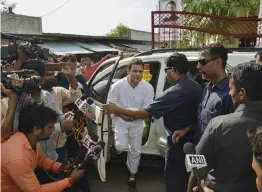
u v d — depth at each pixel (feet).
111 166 15.47
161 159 13.57
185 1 26.35
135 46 78.23
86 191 10.75
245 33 20.11
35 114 6.36
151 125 13.38
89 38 62.13
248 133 4.69
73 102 11.07
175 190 9.03
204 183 5.86
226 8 24.94
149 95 12.25
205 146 5.76
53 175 8.63
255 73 5.52
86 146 7.52
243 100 5.59
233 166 5.45
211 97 7.61
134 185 12.94
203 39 21.11
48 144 9.00
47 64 9.93
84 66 26.91
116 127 12.19
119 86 12.19
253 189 5.44
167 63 8.89
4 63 8.29
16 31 50.96
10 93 6.48
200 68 7.76
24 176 6.03
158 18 20.61
